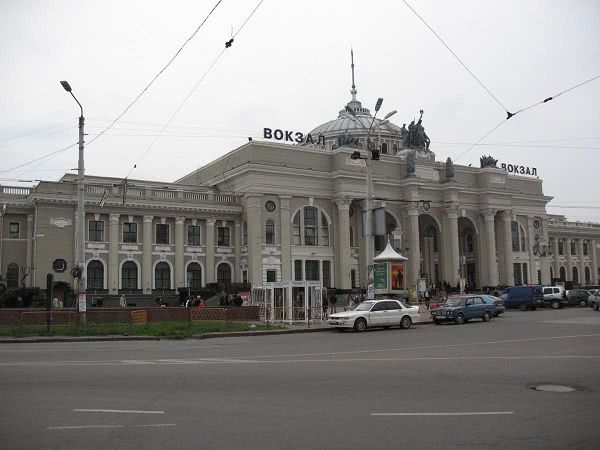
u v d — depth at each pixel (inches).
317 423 386.3
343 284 2765.7
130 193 2422.5
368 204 1659.7
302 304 1692.9
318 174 2797.7
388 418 400.5
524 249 3545.8
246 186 2662.4
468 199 3307.1
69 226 2287.2
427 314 1935.3
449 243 3142.2
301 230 2760.8
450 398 473.7
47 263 2225.6
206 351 883.4
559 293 2285.9
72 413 416.2
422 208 3056.1
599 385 537.6
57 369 639.1
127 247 2406.5
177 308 1551.4
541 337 1069.8
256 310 1674.5
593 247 4517.7
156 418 401.1
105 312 1448.1
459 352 836.6
